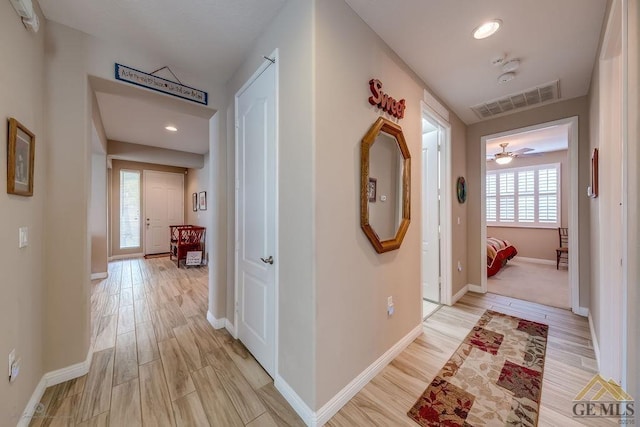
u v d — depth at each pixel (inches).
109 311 118.2
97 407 60.4
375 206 73.4
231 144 97.7
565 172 220.8
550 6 64.7
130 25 70.7
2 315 47.1
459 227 138.3
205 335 95.8
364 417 58.2
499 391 66.1
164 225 266.5
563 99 117.5
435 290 128.2
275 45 67.7
